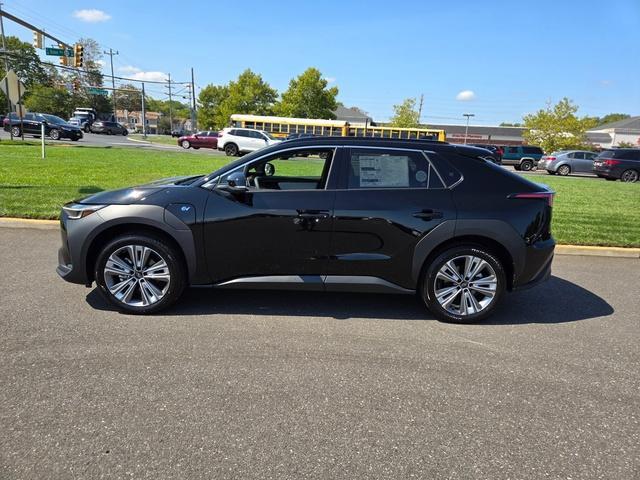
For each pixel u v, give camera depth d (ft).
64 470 7.44
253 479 7.45
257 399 9.69
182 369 10.78
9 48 262.67
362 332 13.39
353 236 13.67
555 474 7.86
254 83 182.19
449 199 13.76
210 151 107.45
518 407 9.82
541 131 173.78
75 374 10.35
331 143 14.15
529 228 13.83
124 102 385.91
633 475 7.89
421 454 8.21
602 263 22.77
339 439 8.52
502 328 14.15
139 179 40.52
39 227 24.07
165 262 13.66
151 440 8.26
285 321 13.94
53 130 99.45
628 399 10.31
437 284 14.10
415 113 206.49
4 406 9.06
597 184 64.69
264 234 13.62
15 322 12.94
